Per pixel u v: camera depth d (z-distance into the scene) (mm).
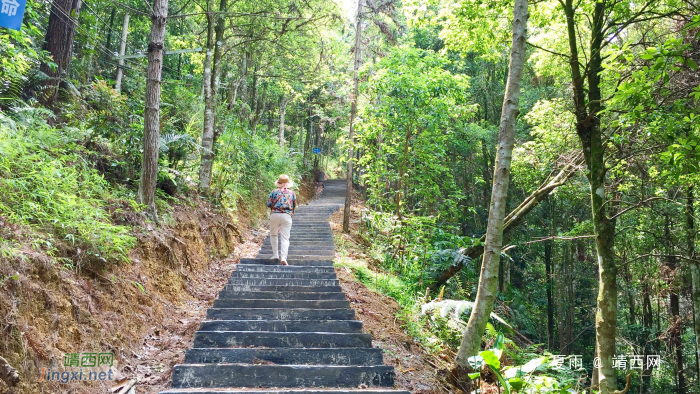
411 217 11016
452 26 9008
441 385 4816
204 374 4098
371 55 15758
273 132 24750
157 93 6402
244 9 11875
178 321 5430
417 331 6211
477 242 10195
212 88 9969
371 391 3996
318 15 12562
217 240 8633
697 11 5516
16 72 6438
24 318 3203
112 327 4203
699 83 5098
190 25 16875
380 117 12773
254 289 6527
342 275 7781
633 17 5969
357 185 29453
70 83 7984
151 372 4230
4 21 3740
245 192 12836
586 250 18484
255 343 4832
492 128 17562
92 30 9859
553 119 10156
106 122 6707
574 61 6215
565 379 5660
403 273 9633
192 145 8789
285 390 3924
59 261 4020
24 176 4477
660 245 10789
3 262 3236
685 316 13422
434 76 12195
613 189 7840
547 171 10508
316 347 4859
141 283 5168
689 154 4824
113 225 5195
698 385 12469
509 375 3738
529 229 17719
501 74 18984
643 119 5230
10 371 2848
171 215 6906
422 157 12539
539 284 20359
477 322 5113
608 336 5402
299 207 17531
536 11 8539
